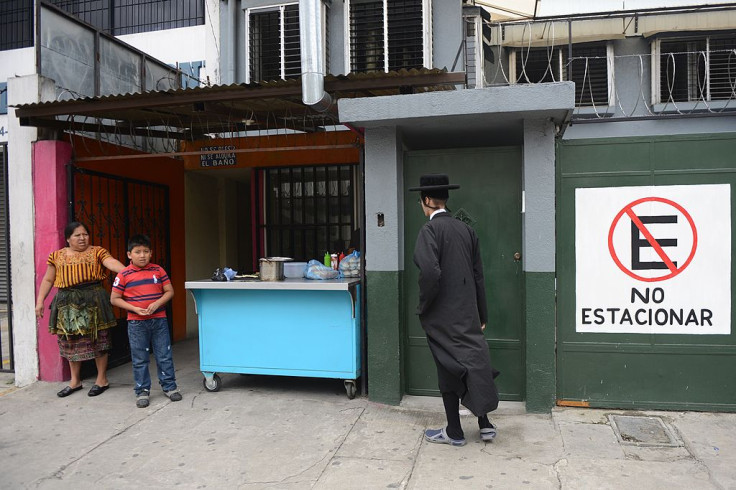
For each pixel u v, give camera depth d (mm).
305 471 3391
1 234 9195
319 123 6133
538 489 3086
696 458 3410
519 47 10000
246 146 7227
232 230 8625
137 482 3318
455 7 7652
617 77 9703
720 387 4117
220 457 3627
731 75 9438
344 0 7875
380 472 3344
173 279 7207
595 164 4223
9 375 5723
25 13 10180
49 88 5383
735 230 4078
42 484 3320
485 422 3703
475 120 4227
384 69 7711
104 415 4465
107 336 5094
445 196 3709
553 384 4223
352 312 4602
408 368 4695
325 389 5008
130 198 6383
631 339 4203
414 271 4652
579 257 4246
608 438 3725
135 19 9961
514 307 4477
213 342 4945
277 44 8328
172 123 6020
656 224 4152
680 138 4121
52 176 5273
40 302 4926
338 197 7348
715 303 4102
